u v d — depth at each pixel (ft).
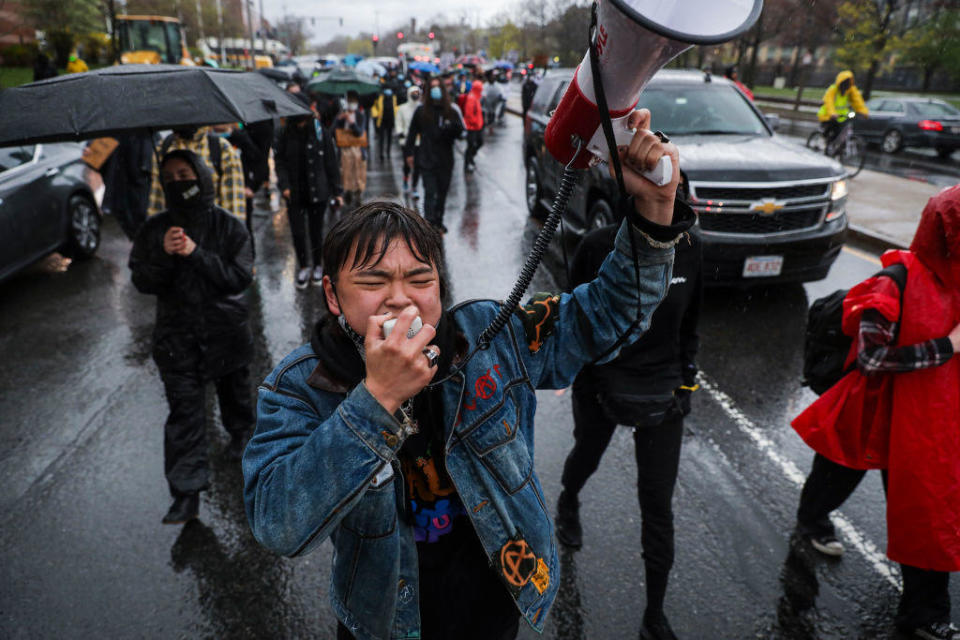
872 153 49.83
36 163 20.42
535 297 4.29
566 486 9.17
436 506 4.11
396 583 3.83
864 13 58.23
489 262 22.18
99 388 14.05
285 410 3.47
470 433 3.86
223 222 9.46
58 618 8.29
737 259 16.78
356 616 3.95
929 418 7.00
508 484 3.97
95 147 23.32
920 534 7.18
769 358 15.28
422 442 3.87
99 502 10.46
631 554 9.31
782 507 10.30
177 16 110.73
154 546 9.53
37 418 12.87
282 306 18.60
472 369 3.87
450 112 23.81
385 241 3.14
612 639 7.95
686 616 8.27
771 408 13.20
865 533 9.75
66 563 9.20
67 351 15.80
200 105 8.60
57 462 11.47
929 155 49.21
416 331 2.87
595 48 2.80
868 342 7.00
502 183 36.73
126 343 16.29
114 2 70.23
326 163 19.25
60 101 8.23
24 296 19.48
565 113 3.10
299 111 10.96
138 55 69.26
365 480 2.93
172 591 8.73
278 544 3.03
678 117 20.66
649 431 7.54
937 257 6.73
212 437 12.25
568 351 4.23
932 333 6.75
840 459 7.87
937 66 47.73
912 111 48.26
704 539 9.58
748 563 9.12
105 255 23.53
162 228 9.06
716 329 16.81
